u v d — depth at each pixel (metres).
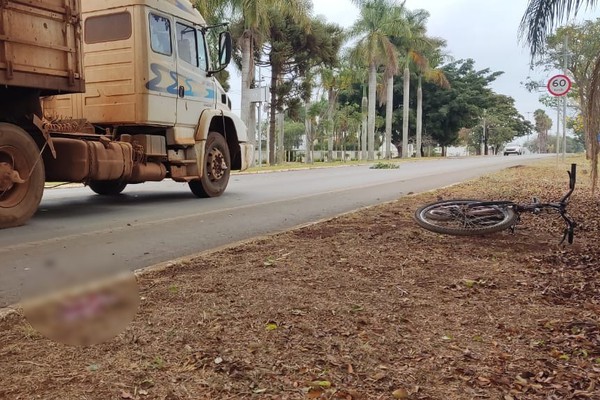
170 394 2.65
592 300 4.21
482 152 86.88
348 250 5.79
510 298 4.25
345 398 2.67
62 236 6.90
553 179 15.78
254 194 12.59
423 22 48.56
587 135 14.42
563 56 19.50
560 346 3.34
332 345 3.25
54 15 7.22
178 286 4.30
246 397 2.65
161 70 9.95
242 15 26.89
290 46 32.62
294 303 3.97
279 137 42.22
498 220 6.76
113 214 8.96
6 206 7.30
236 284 4.40
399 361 3.09
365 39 41.47
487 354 3.21
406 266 5.16
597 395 2.75
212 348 3.16
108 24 9.72
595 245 6.23
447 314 3.87
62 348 3.12
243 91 27.58
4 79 6.59
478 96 63.66
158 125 10.01
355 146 70.81
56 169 8.23
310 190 13.73
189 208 9.85
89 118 9.89
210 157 11.71
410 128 63.31
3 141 7.12
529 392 2.78
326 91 48.62
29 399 2.57
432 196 11.20
